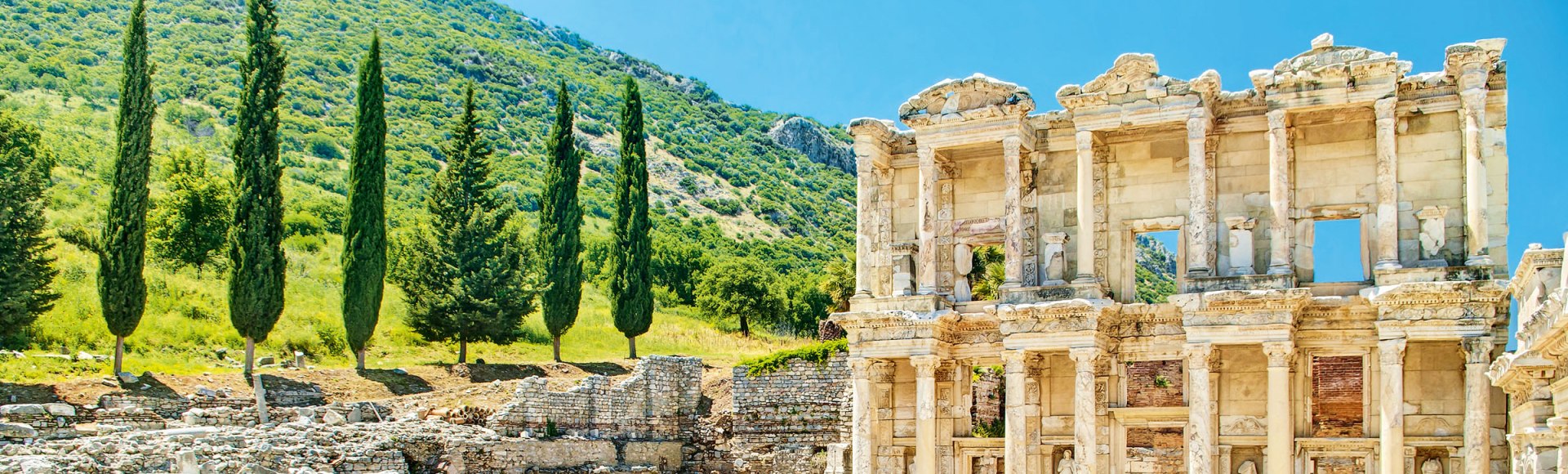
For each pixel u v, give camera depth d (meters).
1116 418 47.31
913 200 52.19
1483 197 42.12
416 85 188.62
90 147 107.44
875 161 51.78
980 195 51.19
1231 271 45.59
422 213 119.88
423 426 54.97
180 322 69.81
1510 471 40.69
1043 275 49.06
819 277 113.50
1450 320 41.56
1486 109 43.34
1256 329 43.50
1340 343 44.44
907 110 49.47
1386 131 43.06
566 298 71.88
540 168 163.50
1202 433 43.88
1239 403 45.94
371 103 65.00
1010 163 47.81
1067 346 46.00
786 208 177.62
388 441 52.38
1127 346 47.50
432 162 148.88
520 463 55.56
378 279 64.31
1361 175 45.03
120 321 57.00
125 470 45.22
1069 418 48.47
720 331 94.94
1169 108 45.50
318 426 52.56
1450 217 43.50
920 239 49.28
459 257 70.44
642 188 74.50
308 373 61.31
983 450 49.62
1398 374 41.97
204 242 82.06
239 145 61.50
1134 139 48.28
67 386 53.66
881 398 51.06
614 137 195.50
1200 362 44.16
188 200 82.38
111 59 161.25
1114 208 48.31
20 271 58.03
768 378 62.00
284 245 92.69
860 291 51.00
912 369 50.88
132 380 55.75
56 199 86.06
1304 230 45.41
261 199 61.19
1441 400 43.16
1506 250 42.44
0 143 68.62
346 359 72.44
